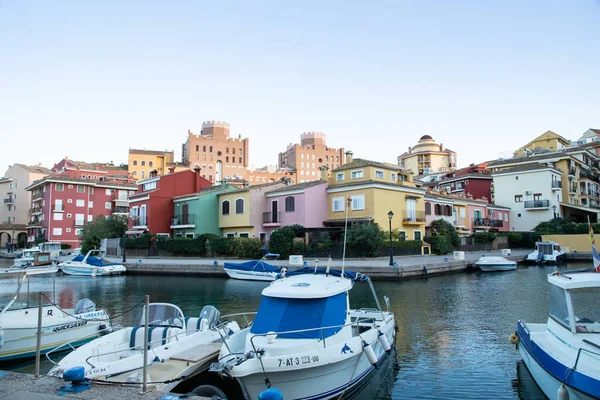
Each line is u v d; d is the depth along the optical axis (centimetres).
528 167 6331
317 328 886
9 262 5072
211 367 827
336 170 4550
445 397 922
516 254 4488
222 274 3291
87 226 5644
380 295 2219
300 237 4012
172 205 5250
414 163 10831
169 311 1191
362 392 963
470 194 6850
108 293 2500
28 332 1232
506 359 1155
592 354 771
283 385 830
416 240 4134
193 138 12356
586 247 4622
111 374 843
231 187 5138
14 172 8631
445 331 1462
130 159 10888
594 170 7456
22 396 685
